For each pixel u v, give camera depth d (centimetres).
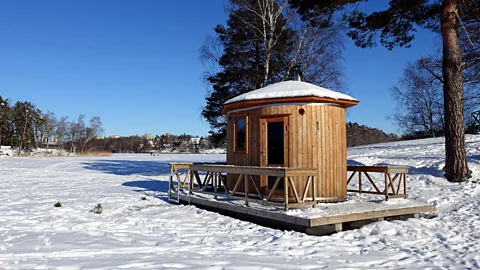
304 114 849
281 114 866
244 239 612
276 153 872
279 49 1789
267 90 924
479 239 625
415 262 496
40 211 874
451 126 1203
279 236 626
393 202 830
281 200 843
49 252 499
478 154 1580
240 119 974
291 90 869
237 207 794
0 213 839
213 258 483
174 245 560
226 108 1003
